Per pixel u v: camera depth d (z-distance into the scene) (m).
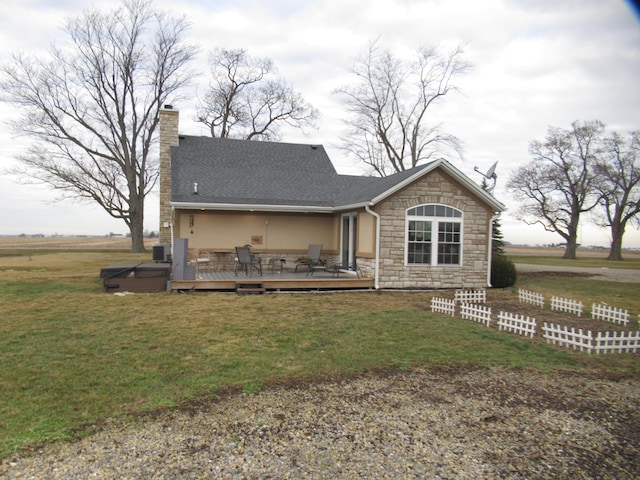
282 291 12.06
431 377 5.26
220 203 13.38
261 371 5.24
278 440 3.59
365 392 4.71
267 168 17.19
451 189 12.77
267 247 14.93
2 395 4.34
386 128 31.03
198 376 5.02
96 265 19.28
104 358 5.60
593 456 3.50
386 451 3.47
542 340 7.19
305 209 14.25
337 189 16.30
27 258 23.69
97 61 26.20
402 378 5.19
